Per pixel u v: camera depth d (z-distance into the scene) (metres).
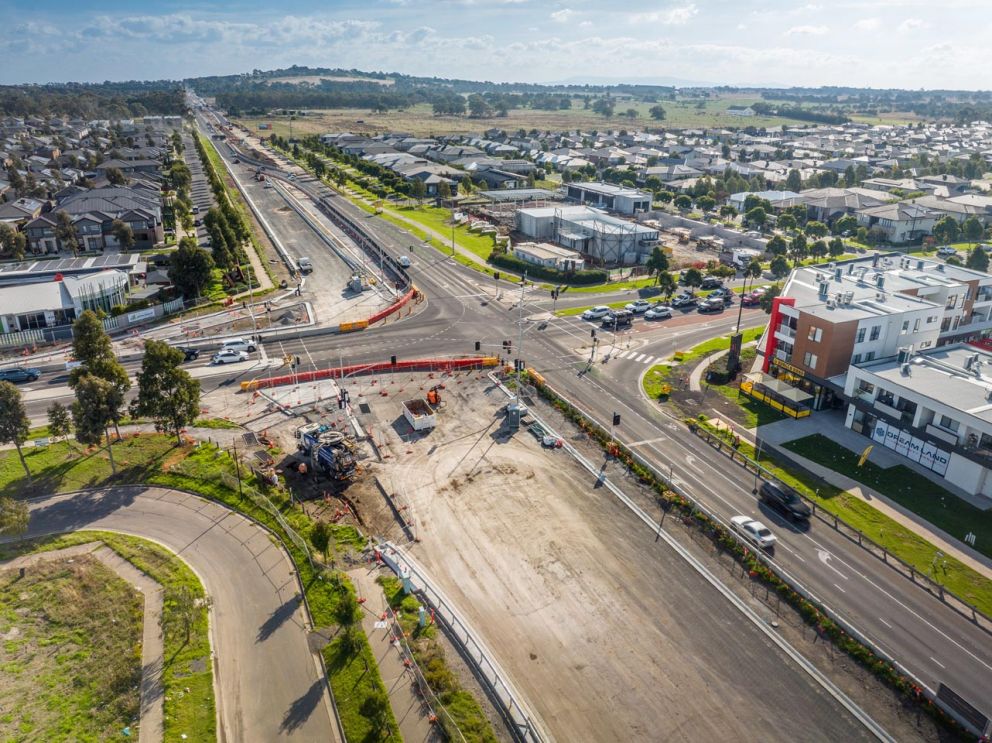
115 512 58.00
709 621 47.62
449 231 168.12
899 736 39.47
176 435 70.00
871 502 61.91
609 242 142.38
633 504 60.78
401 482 63.25
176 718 38.22
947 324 94.38
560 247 145.00
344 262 140.62
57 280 106.38
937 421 66.81
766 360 87.69
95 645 43.91
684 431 74.44
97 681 41.12
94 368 64.00
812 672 43.66
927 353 80.75
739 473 66.50
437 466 66.00
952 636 46.97
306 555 52.22
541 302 117.31
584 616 47.72
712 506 60.94
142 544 53.56
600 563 53.12
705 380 87.75
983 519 59.62
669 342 100.50
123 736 37.44
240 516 57.72
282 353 93.25
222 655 43.12
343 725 38.16
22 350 92.44
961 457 63.78
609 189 196.12
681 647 45.25
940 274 102.88
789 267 134.50
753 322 110.00
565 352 95.69
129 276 117.31
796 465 67.94
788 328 83.69
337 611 43.25
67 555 52.34
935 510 60.78
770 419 77.62
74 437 69.50
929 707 41.00
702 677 43.00
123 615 46.16
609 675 42.91
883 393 72.25
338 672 41.75
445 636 45.59
